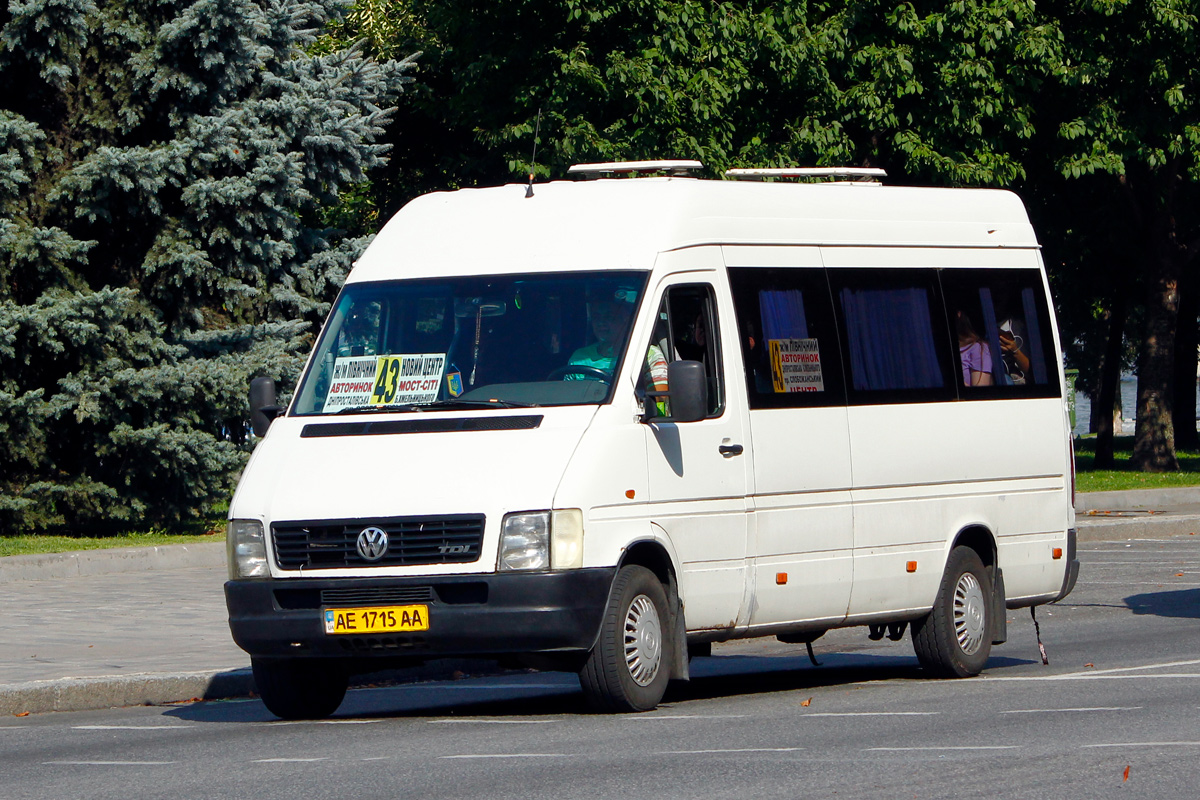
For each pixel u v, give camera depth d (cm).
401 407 2605
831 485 2823
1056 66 8125
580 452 2447
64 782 2066
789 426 2769
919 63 7875
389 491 2448
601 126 7688
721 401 2677
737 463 2677
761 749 2153
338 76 6425
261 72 6141
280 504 2497
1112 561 5641
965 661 3033
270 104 6066
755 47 7538
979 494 3091
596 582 2420
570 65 7406
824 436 2820
